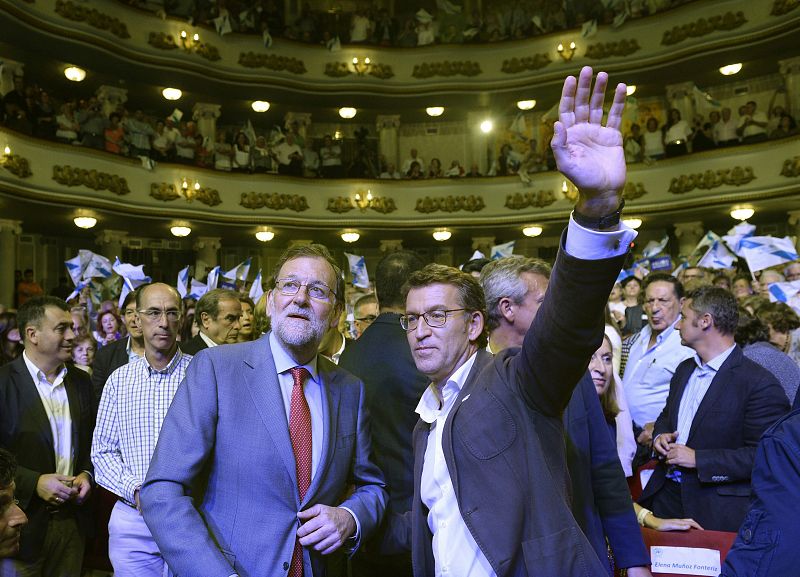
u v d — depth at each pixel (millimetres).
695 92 14977
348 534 2119
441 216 17938
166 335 3154
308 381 2299
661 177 16344
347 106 18844
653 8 17156
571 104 1515
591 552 1711
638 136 16750
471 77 18422
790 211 15312
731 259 8039
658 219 16812
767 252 6328
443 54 18531
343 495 2344
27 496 3012
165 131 16219
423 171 19234
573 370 1638
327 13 19000
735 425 2863
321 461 2176
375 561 2771
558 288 1567
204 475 2125
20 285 14172
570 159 1473
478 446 1797
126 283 7203
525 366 1735
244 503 2080
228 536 2055
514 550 1688
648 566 2146
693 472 2854
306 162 18109
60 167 13969
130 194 15281
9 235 14820
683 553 2471
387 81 18484
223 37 17156
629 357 4316
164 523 1931
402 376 2730
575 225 1527
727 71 16531
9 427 3189
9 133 13000
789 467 1524
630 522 2162
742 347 3680
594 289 1527
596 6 17516
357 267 8914
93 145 14656
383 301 3010
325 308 2230
